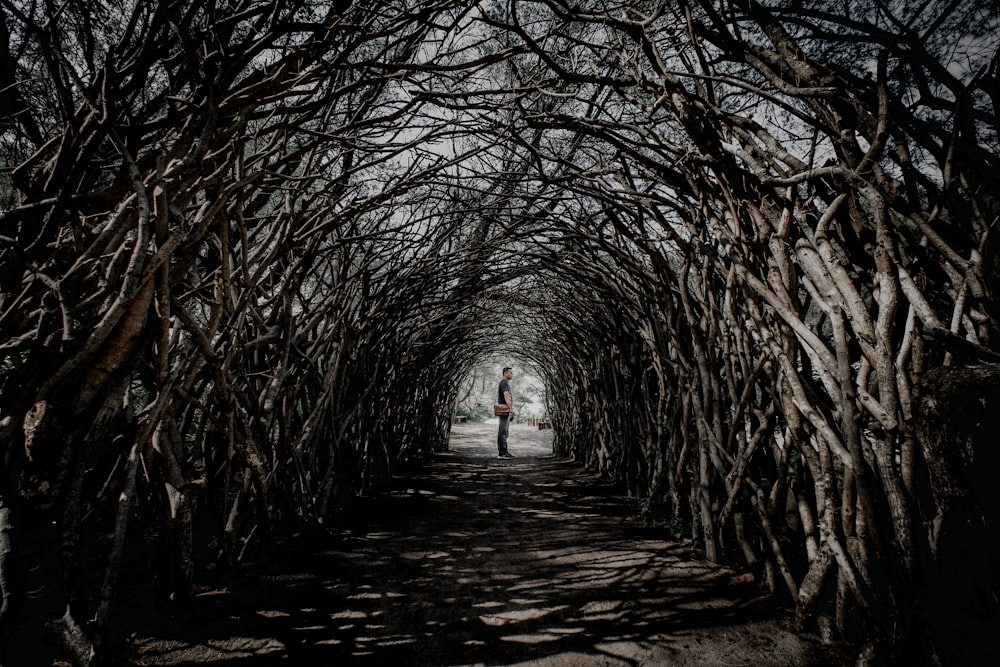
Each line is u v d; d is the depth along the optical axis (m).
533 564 2.38
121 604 1.65
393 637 1.61
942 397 1.20
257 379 2.54
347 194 2.58
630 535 2.88
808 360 1.71
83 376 1.18
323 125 2.15
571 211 3.25
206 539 2.31
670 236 2.39
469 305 5.60
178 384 1.60
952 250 1.28
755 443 1.99
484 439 12.22
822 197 1.60
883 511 1.55
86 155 1.17
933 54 1.31
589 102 1.99
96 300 1.22
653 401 3.49
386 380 4.79
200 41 1.37
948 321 1.42
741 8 1.59
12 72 1.52
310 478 2.95
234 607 1.76
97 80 1.26
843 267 1.44
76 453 1.21
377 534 2.87
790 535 1.88
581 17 1.66
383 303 3.91
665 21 2.02
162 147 1.60
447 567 2.32
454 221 3.72
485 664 1.45
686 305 2.44
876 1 1.34
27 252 1.15
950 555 1.22
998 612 1.15
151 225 1.29
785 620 1.67
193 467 1.93
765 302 1.75
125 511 1.32
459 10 1.80
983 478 1.18
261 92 1.49
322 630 1.64
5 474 1.10
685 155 1.93
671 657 1.47
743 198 1.76
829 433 1.50
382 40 2.30
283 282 2.42
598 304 4.54
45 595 1.54
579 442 6.79
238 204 1.72
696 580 2.08
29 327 1.36
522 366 21.52
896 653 1.30
